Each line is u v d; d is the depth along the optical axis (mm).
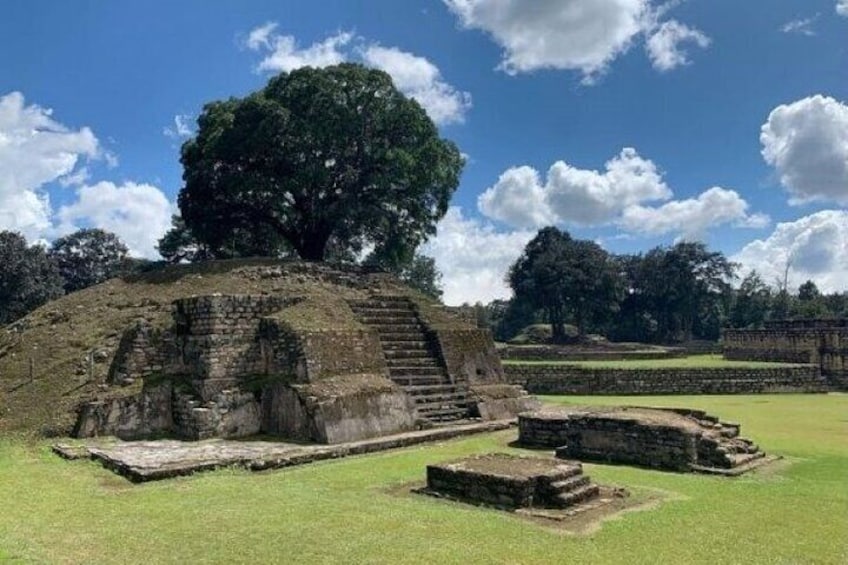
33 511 9656
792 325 45156
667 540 8312
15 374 18125
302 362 16828
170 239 42688
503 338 77125
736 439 14445
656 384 31234
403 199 30531
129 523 8984
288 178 28125
